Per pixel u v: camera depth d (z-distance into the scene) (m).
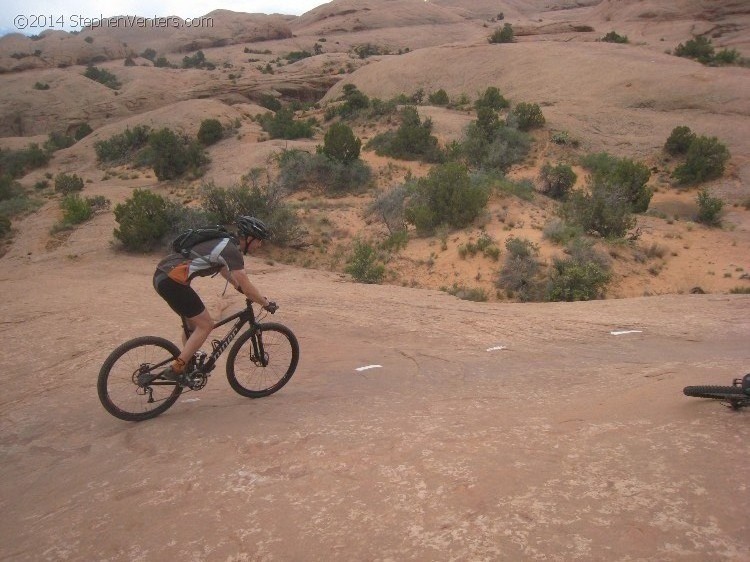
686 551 2.04
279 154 45.16
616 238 23.44
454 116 53.59
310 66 104.19
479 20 156.50
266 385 4.98
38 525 2.86
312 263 24.66
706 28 87.19
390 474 2.89
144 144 59.00
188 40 149.50
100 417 4.59
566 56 65.50
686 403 3.72
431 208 26.11
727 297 11.20
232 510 2.71
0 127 87.12
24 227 32.75
